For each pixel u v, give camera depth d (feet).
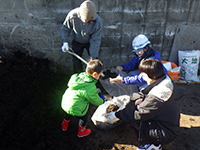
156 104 5.53
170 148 7.20
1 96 8.27
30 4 9.75
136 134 6.88
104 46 11.25
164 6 10.27
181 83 11.46
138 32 10.94
